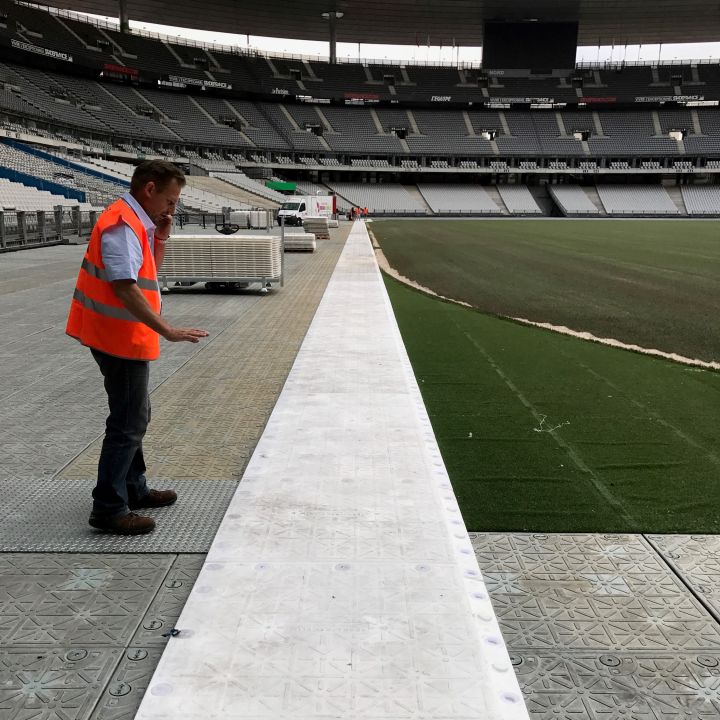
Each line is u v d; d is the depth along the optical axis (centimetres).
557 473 398
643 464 412
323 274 1427
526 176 7588
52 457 411
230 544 274
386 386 515
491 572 288
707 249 2436
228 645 211
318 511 304
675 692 215
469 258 2033
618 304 1117
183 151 6316
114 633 236
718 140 7275
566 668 226
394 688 192
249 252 1098
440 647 210
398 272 1628
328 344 669
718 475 395
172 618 245
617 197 7219
